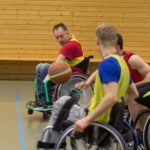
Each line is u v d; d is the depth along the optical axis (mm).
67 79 9703
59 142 7246
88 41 21609
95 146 8453
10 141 10852
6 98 16609
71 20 21438
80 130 7062
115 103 7227
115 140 7543
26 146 10477
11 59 20625
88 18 21516
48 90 13156
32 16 21172
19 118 13383
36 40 21266
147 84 9750
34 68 21281
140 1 21625
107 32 7461
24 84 20188
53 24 21344
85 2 21422
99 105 7004
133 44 21875
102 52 7566
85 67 13711
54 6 21281
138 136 9531
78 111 8078
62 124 7773
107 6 21547
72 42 13438
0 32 21031
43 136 7902
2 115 13695
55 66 9672
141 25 21781
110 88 7051
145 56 21922
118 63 7309
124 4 21609
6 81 20812
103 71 7176
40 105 12945
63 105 7848
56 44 21391
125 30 21766
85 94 14188
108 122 7543
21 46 21188
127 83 7559
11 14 21047
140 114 9414
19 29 21141
